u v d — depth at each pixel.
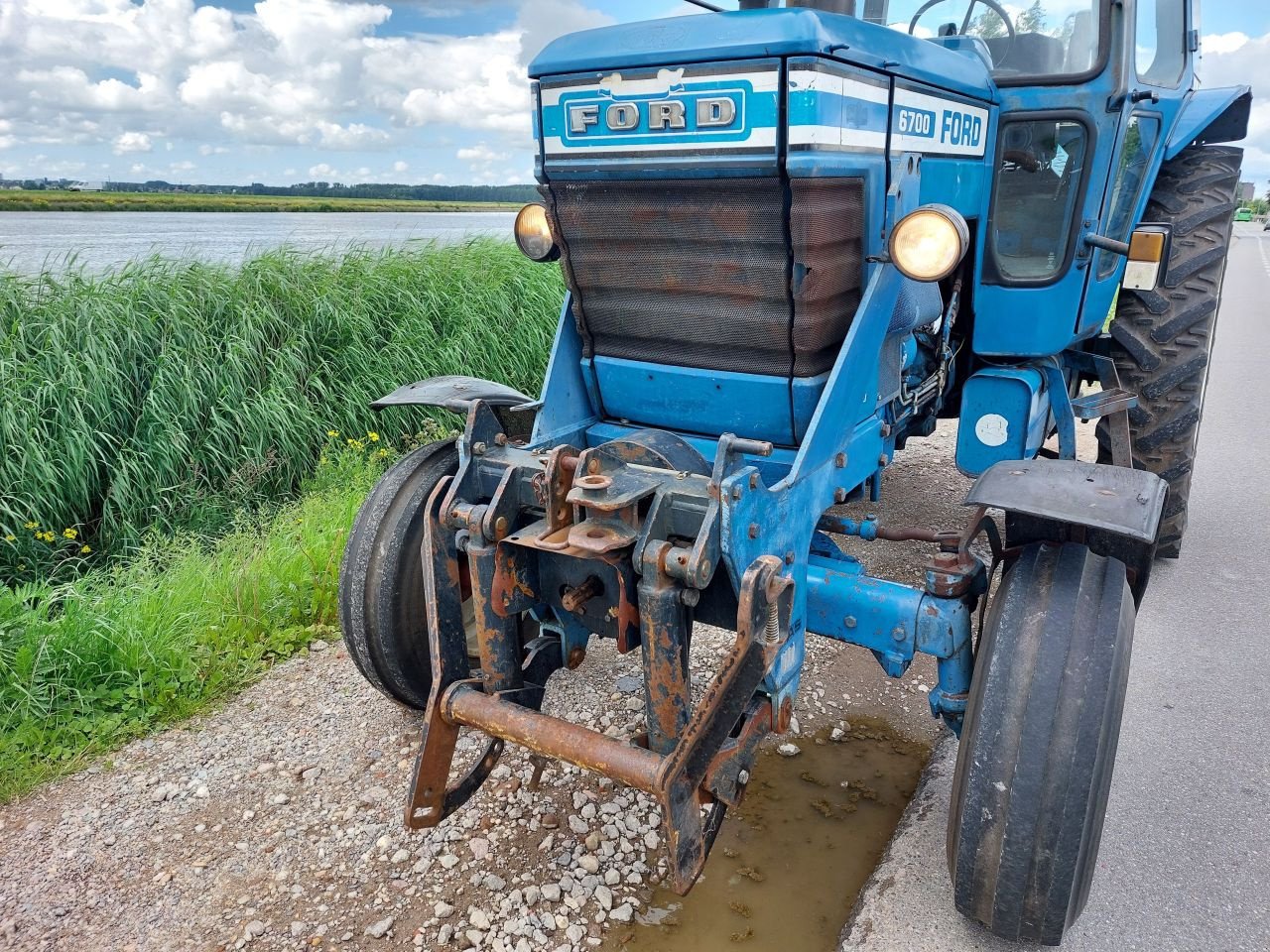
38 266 6.46
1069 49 3.39
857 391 2.70
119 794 3.03
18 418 5.21
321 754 3.22
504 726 2.29
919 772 3.15
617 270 2.78
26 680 3.42
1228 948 2.36
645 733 2.37
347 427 6.34
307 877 2.66
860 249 2.62
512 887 2.62
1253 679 3.61
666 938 2.46
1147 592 4.33
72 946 2.44
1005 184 3.50
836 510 5.31
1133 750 3.18
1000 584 2.45
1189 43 4.52
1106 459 4.42
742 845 2.81
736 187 2.40
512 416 3.32
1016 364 3.69
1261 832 2.78
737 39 2.25
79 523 5.28
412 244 8.56
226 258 7.15
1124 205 3.98
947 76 2.93
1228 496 5.57
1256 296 16.62
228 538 5.00
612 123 2.49
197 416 5.76
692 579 2.07
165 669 3.59
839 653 3.89
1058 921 2.19
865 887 2.58
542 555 2.53
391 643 3.02
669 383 2.89
